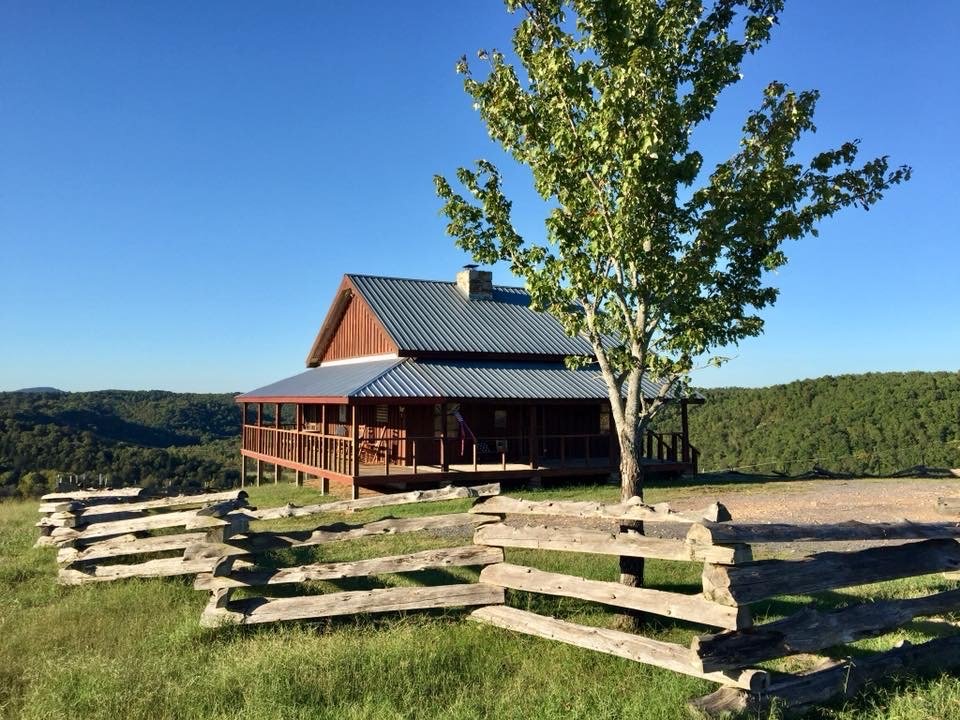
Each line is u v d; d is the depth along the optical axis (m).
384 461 25.08
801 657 6.73
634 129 7.19
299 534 8.51
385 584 9.58
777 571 5.62
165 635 7.26
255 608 7.63
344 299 28.98
